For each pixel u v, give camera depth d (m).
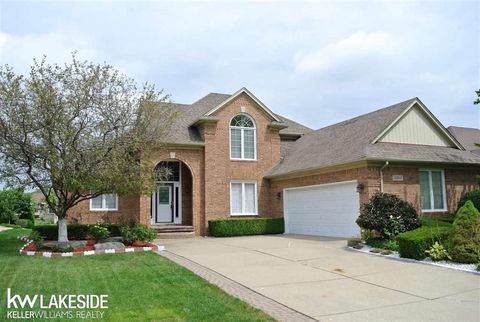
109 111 16.20
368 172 17.78
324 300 8.34
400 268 11.68
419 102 20.66
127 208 22.94
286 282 10.00
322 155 21.62
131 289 9.13
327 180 20.39
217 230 22.66
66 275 10.73
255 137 25.38
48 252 14.85
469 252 11.84
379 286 9.55
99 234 18.73
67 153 15.27
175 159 23.45
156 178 18.06
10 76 14.86
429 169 19.56
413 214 15.85
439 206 19.83
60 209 16.62
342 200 19.53
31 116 14.88
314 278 10.45
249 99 25.42
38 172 15.99
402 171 18.62
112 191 16.53
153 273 10.98
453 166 20.16
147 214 22.44
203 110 26.56
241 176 24.69
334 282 10.00
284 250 15.42
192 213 23.45
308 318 7.14
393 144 19.48
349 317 7.20
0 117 14.80
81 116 15.66
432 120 20.98
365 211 15.87
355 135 21.02
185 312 7.37
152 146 17.30
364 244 15.70
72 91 15.52
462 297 8.54
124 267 11.93
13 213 36.56
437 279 10.23
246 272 11.24
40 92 14.45
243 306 7.77
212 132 24.12
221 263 12.68
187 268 11.82
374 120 21.22
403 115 20.11
